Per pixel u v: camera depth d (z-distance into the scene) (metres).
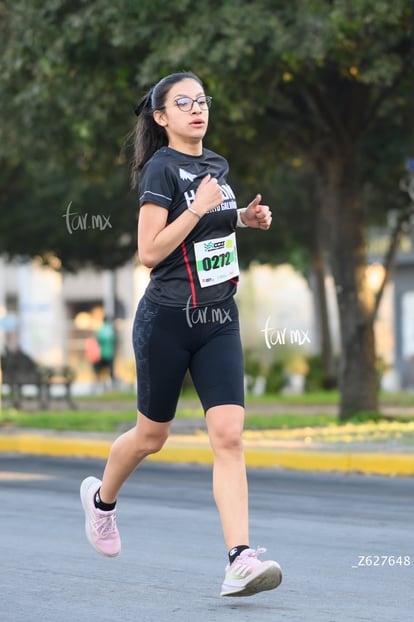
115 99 35.81
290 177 56.44
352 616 11.52
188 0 32.41
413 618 11.44
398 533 17.69
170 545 16.55
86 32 33.88
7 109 39.44
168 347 11.54
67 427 37.25
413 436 31.33
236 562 11.34
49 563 14.97
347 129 38.25
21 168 57.03
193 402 55.72
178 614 11.67
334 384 63.62
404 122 42.72
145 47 34.44
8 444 34.59
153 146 11.95
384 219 59.00
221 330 11.62
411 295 78.88
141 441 12.01
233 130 37.31
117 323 102.19
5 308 107.00
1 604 12.38
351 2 30.78
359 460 27.08
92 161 40.41
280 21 32.09
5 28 37.31
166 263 11.44
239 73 32.72
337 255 38.56
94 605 12.25
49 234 61.31
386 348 84.88
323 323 63.25
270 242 61.94
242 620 11.32
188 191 11.46
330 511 20.38
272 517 19.59
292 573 14.17
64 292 106.19
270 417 40.00
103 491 12.49
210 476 26.78
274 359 63.91
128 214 58.41
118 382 88.06
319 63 31.92
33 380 51.47
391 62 32.72
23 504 21.55
